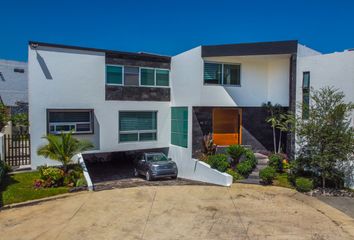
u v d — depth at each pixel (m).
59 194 12.17
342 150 11.91
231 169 15.11
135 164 18.92
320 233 8.38
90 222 9.25
